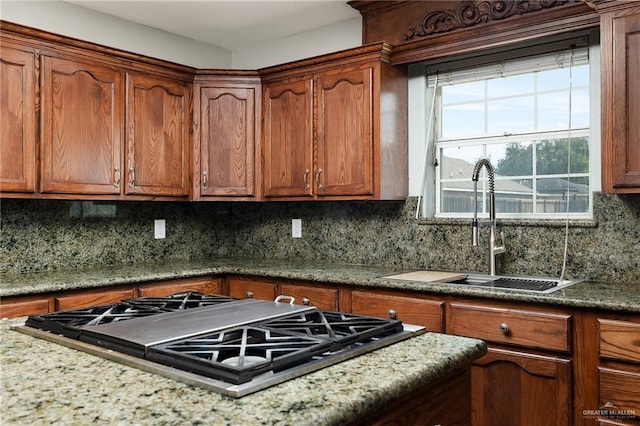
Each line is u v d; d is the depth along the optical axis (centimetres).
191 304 155
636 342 185
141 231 352
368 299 258
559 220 261
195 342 106
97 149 294
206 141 343
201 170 342
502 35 268
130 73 309
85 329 117
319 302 278
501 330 215
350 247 339
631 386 186
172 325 122
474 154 303
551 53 271
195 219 385
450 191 312
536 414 207
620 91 216
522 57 280
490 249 266
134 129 311
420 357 106
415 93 318
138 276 279
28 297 241
